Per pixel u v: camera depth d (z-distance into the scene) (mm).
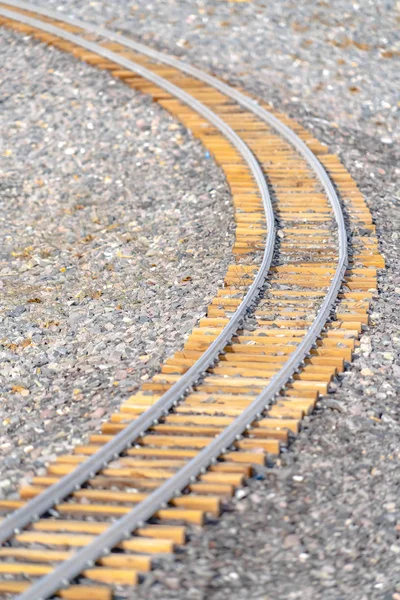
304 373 16281
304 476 13156
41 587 10203
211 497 12234
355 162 29781
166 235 24656
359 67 38375
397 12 43969
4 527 11539
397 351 17312
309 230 23578
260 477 13078
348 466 13438
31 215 26734
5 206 27359
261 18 42375
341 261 21250
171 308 19797
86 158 29906
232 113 32500
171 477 12844
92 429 14906
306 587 10797
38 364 17812
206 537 11648
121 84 34469
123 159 29750
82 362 17703
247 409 14555
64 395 16422
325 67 38125
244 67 37688
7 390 16891
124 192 27781
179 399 15383
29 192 28188
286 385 15812
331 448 13938
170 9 43156
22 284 21984
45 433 15086
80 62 36188
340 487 12906
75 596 10289
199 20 42062
